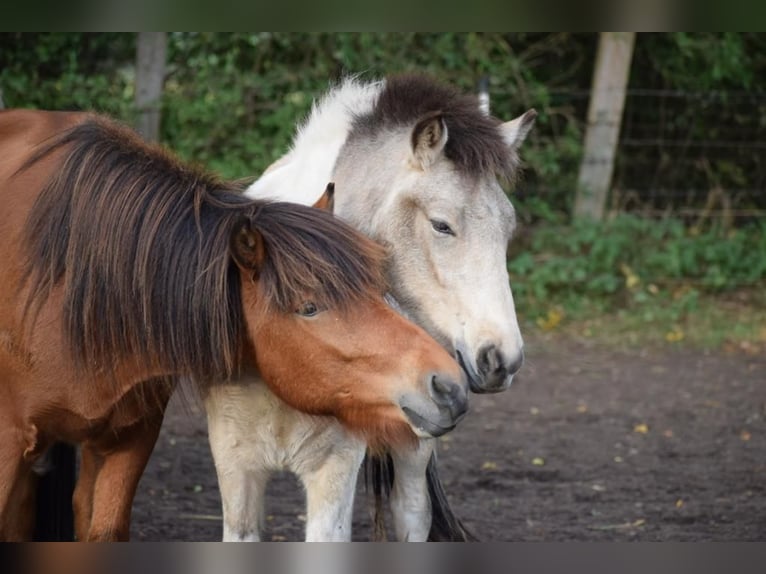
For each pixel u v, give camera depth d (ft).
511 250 28.81
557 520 15.51
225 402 10.66
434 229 10.64
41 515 13.00
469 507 16.03
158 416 10.88
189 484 16.90
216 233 9.74
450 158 10.80
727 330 26.25
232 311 9.69
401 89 11.54
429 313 10.68
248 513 11.03
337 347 9.38
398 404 9.29
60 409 10.23
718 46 30.14
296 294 9.33
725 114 31.27
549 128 30.55
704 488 16.93
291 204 9.78
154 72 28.04
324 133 12.16
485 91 26.02
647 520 15.49
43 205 10.12
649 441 19.25
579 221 28.81
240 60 29.17
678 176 31.12
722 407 21.18
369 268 9.49
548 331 26.25
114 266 9.84
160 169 10.18
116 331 9.93
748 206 30.99
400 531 12.92
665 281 28.09
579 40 30.86
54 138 10.62
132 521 15.19
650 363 24.08
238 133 28.45
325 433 10.64
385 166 11.16
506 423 20.24
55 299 10.02
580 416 20.65
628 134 31.04
